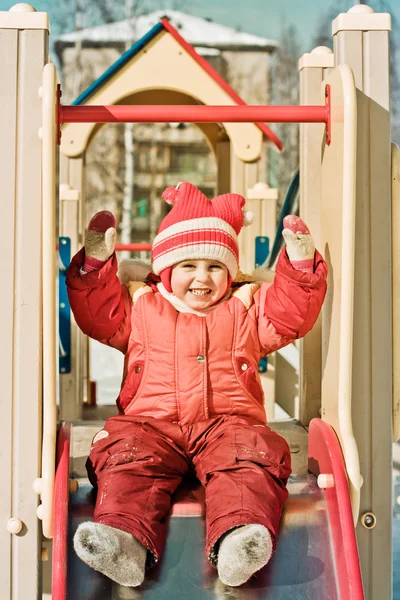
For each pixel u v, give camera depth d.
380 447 1.98
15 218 1.88
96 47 16.72
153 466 1.80
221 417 1.95
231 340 2.01
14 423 1.86
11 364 1.87
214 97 4.02
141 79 4.01
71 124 4.00
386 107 2.00
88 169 17.83
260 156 4.11
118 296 2.01
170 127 18.56
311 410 2.71
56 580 1.62
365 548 1.97
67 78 16.61
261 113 2.02
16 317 1.87
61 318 3.62
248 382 2.01
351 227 1.83
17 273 1.88
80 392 3.72
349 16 2.00
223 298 2.10
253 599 1.67
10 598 1.85
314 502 1.84
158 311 2.04
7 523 1.84
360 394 1.98
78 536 1.55
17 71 1.89
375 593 1.97
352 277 1.84
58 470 1.79
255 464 1.78
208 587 1.67
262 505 1.69
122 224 16.17
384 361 1.99
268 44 18.23
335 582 1.71
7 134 1.88
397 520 3.72
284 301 1.99
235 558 1.56
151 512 1.70
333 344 1.96
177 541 1.73
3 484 1.85
